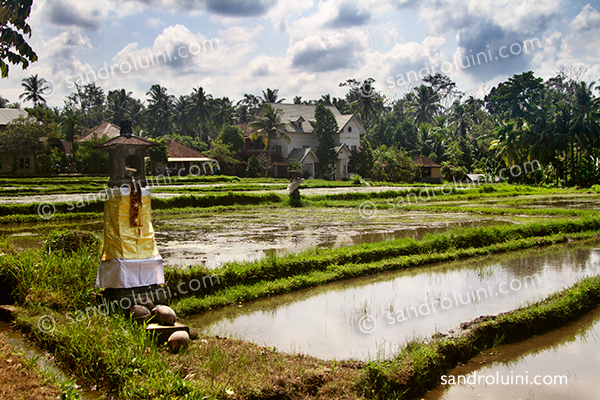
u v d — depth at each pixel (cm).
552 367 568
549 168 5603
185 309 710
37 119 4825
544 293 862
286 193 2877
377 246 1158
